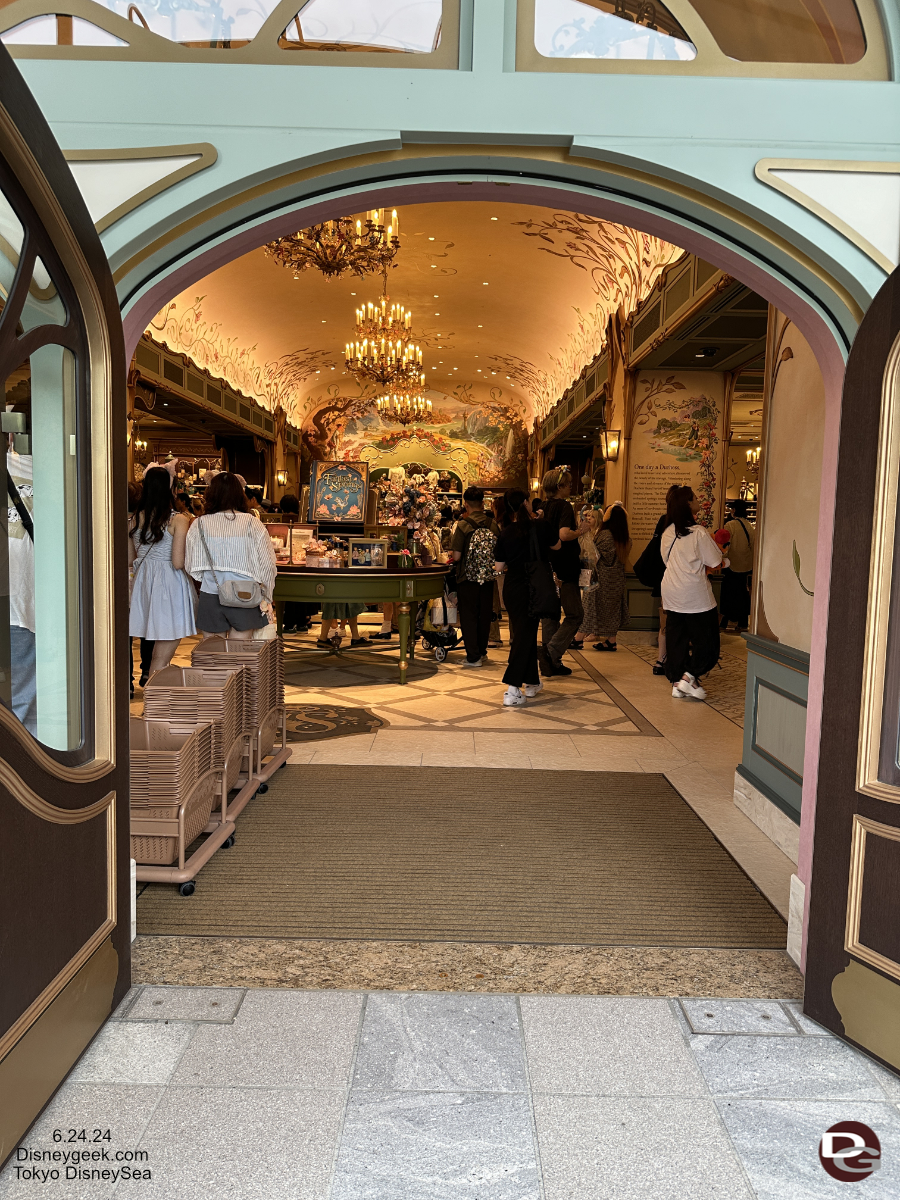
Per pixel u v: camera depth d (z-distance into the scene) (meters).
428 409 15.77
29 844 1.64
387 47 2.16
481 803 3.71
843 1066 1.92
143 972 2.26
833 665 2.07
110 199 2.06
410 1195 1.50
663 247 8.11
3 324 1.62
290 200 2.27
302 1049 1.93
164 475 4.76
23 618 1.94
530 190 2.31
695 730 5.12
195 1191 1.50
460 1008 2.12
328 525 8.00
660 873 3.00
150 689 3.08
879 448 1.91
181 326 12.84
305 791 3.82
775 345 3.56
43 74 2.08
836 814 2.04
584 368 13.03
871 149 2.11
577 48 2.15
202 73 2.08
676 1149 1.63
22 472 1.94
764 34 2.18
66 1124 1.67
